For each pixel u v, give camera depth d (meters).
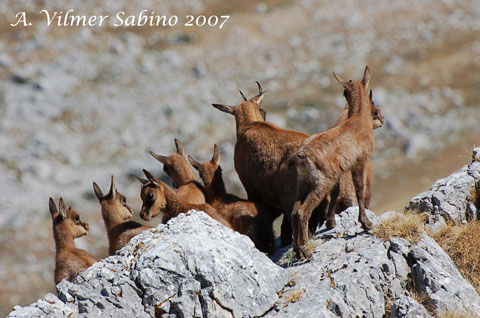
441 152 174.00
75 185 180.88
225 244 30.69
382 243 33.84
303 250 34.31
